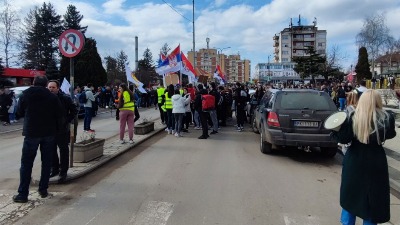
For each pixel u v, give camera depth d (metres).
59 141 6.74
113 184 6.80
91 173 7.63
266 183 7.01
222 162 8.89
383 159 3.81
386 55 58.81
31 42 57.09
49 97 5.91
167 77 19.25
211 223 4.93
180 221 4.98
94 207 5.52
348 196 3.86
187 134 14.08
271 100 9.91
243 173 7.78
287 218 5.16
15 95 20.25
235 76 142.88
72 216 5.14
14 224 4.82
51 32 60.84
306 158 9.59
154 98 33.56
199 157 9.48
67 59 46.97
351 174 3.85
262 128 10.02
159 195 6.14
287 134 9.07
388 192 3.81
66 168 6.86
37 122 5.76
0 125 17.84
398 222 5.14
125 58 87.69
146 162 8.80
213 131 14.23
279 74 100.31
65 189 6.45
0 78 34.12
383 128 3.72
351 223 4.12
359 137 3.76
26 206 5.54
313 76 58.28
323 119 8.97
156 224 4.87
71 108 6.84
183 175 7.52
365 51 64.56
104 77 47.72
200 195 6.16
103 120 20.39
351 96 6.56
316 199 6.06
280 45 122.06
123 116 11.12
